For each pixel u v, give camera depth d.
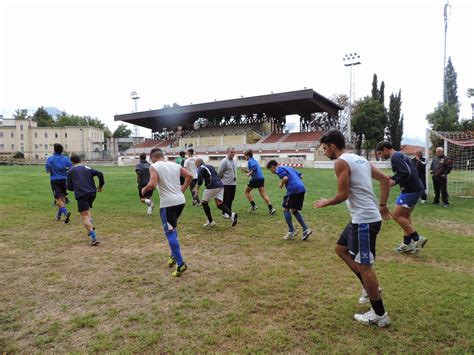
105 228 7.31
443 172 10.24
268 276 4.51
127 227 7.42
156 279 4.43
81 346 2.92
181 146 52.72
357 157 3.31
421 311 3.50
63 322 3.32
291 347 2.88
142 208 9.84
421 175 10.95
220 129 54.66
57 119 105.12
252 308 3.58
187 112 50.31
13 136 78.19
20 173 24.62
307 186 14.77
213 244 6.07
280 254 5.48
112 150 67.75
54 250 5.70
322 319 3.35
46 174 23.45
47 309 3.60
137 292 4.02
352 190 3.24
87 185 6.11
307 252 5.59
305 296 3.88
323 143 3.42
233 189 8.36
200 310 3.55
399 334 3.08
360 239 3.18
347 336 3.05
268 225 7.62
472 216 8.55
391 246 5.94
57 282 4.32
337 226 7.48
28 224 7.65
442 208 9.79
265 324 3.26
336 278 4.43
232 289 4.09
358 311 3.51
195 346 2.91
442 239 6.34
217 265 4.96
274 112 50.62
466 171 18.31
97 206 10.13
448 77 54.91
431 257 5.30
